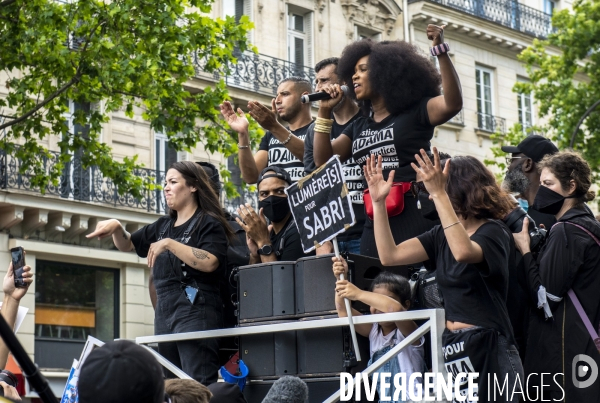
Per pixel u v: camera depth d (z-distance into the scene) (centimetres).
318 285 529
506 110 2800
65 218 1895
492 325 462
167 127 1550
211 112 1534
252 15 2250
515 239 507
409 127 566
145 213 2019
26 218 1873
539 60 2323
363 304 528
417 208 555
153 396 296
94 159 1546
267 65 2269
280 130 663
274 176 609
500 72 2798
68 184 1897
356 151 588
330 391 521
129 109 1511
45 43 1384
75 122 1517
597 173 2239
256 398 545
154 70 1417
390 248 489
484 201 471
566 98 2214
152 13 1389
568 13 2288
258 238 596
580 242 486
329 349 523
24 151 1512
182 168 579
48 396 300
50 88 1455
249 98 2234
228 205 2142
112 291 2023
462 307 468
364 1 2491
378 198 492
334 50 2423
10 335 296
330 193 518
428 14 2564
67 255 1919
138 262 2042
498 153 2272
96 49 1375
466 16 2653
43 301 1897
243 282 554
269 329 525
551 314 482
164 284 563
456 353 463
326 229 520
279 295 541
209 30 1475
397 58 570
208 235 564
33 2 1376
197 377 551
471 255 454
